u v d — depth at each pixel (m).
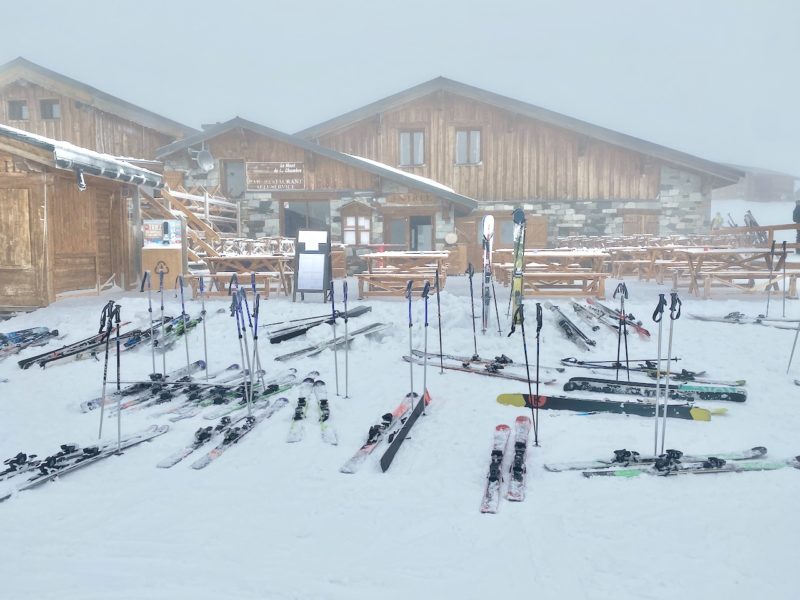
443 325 9.09
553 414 5.55
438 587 3.03
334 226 19.97
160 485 4.23
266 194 20.19
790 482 4.04
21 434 5.37
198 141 20.05
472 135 22.42
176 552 3.38
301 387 6.39
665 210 21.50
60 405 6.16
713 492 3.93
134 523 3.71
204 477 4.35
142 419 5.69
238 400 6.10
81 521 3.75
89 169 10.94
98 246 12.80
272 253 16.53
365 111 22.44
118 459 4.71
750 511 3.68
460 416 5.53
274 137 19.81
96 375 7.20
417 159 23.06
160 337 8.58
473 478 4.27
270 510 3.85
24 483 4.25
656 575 3.08
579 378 6.17
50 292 10.72
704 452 4.61
